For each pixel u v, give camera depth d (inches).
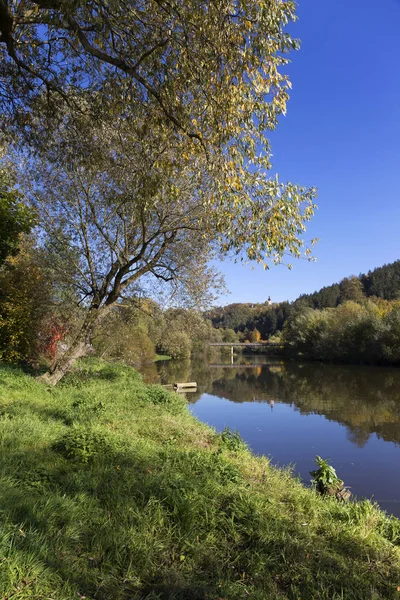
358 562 148.6
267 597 117.6
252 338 4643.2
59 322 670.5
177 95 208.7
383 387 1106.1
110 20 195.6
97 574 118.3
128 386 608.1
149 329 692.1
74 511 149.6
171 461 231.3
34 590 101.9
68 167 305.9
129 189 285.3
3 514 131.2
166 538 145.2
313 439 521.0
